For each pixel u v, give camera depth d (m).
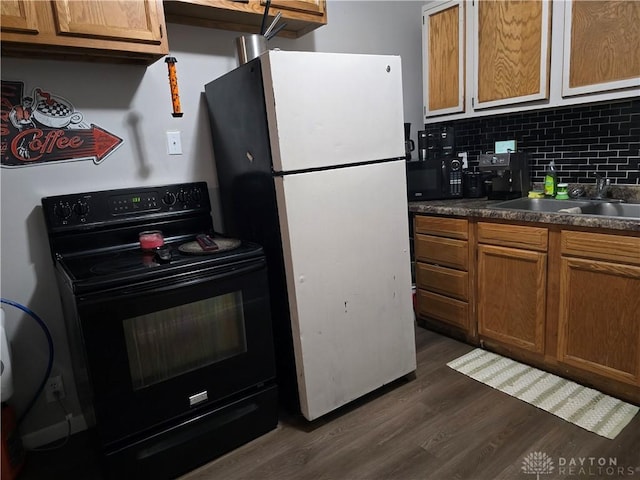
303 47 2.53
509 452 1.62
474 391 2.04
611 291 1.80
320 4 2.19
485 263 2.29
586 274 1.87
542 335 2.10
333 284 1.82
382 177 1.93
